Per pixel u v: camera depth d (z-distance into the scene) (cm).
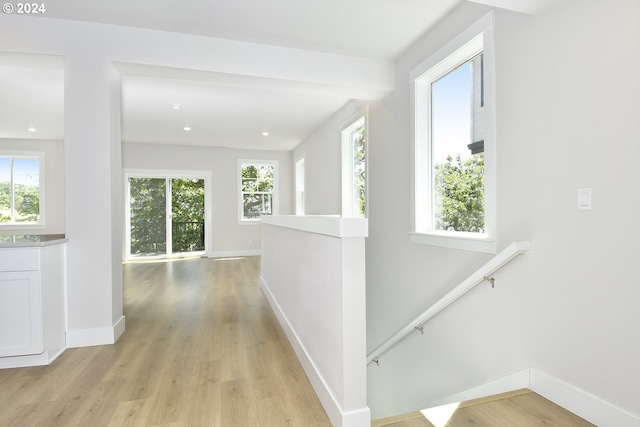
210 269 620
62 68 288
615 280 153
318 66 327
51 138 680
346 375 156
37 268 227
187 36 291
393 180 354
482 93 256
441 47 275
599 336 160
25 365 228
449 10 259
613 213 154
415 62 312
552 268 182
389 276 361
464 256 250
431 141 314
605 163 157
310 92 354
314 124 589
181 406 182
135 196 752
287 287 288
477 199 260
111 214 271
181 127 608
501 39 217
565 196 176
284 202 846
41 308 228
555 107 181
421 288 304
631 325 147
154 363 233
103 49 271
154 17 265
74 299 262
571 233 173
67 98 263
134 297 418
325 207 580
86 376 214
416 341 309
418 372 306
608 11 156
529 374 194
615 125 153
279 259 326
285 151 844
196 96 446
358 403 158
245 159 823
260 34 294
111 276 269
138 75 302
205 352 251
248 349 257
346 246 157
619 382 152
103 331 267
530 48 197
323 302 186
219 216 808
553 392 180
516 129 206
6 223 681
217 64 298
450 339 263
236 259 752
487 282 226
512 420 167
